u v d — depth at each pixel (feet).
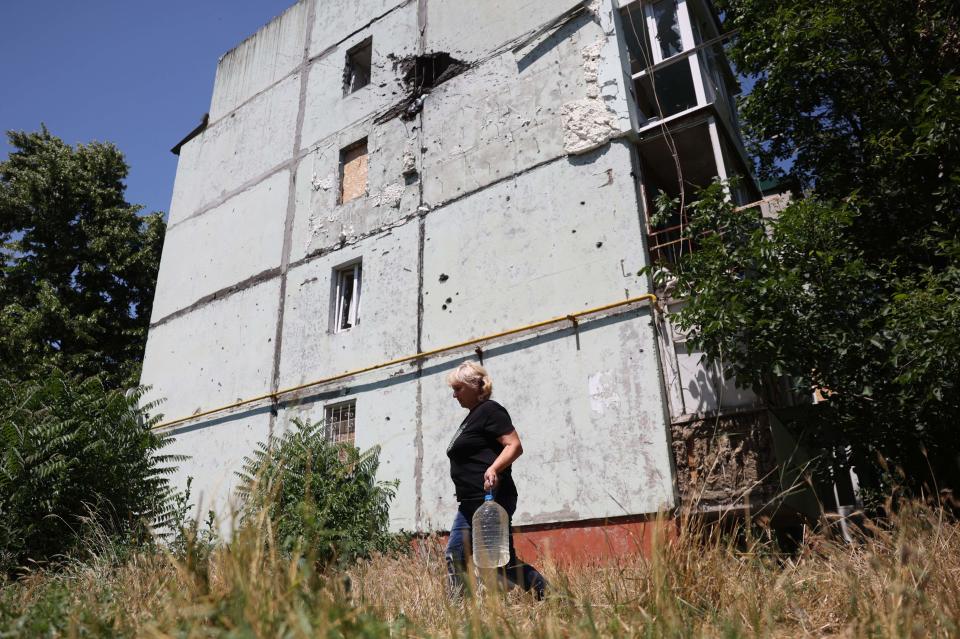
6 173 60.44
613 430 24.14
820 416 20.29
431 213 33.35
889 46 24.91
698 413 22.81
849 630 7.53
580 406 25.21
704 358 21.53
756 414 20.48
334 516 23.66
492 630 7.57
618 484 23.40
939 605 7.77
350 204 37.45
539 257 28.55
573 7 31.09
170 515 24.29
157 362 44.47
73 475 23.24
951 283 19.47
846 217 20.34
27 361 52.44
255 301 40.09
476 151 32.63
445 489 28.12
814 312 19.62
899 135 23.04
